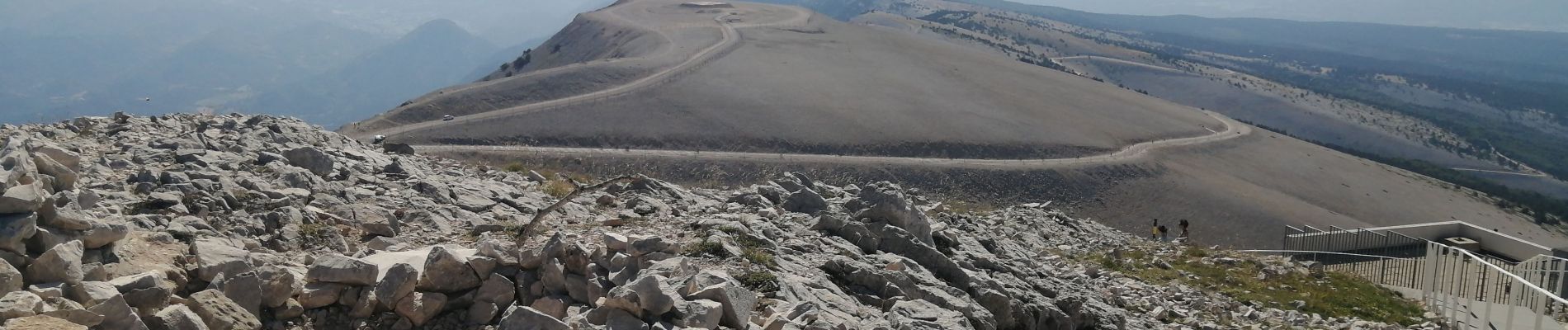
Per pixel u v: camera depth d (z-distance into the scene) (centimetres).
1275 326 2073
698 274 1166
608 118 19675
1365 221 18462
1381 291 2523
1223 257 2920
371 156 2494
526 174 2750
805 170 17362
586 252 1256
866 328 1185
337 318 1112
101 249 1105
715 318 1048
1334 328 2073
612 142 18400
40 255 993
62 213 1067
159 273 1078
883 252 1738
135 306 973
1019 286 1816
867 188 2002
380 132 18325
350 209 1717
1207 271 2686
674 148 18325
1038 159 19162
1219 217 16762
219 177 1748
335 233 1502
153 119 2480
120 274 1063
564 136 18488
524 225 1706
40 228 1038
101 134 2233
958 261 1855
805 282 1348
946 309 1318
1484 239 3588
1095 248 3056
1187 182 18250
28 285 955
